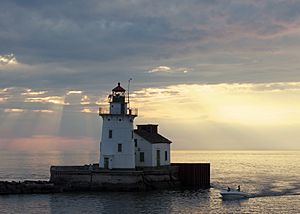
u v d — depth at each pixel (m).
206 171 98.94
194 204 75.88
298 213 70.12
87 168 93.81
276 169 178.75
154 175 91.94
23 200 77.50
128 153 93.44
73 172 88.31
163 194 85.44
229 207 74.12
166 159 101.44
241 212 70.31
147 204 74.56
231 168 186.88
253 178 127.56
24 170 167.12
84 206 72.06
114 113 93.62
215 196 84.75
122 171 87.50
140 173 88.25
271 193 90.38
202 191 91.44
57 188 86.50
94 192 86.19
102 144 93.81
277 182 114.06
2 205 73.12
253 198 83.56
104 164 93.06
